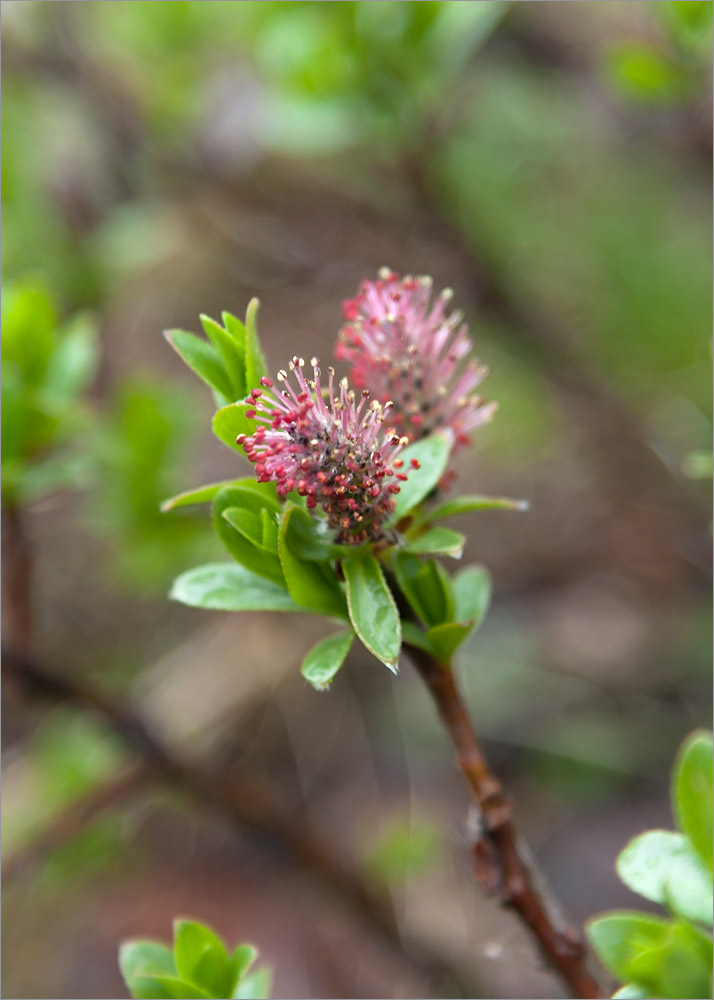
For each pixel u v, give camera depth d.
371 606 0.21
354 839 0.40
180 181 0.41
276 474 0.20
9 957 0.38
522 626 0.47
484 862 0.22
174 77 0.40
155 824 0.41
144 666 0.43
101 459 0.29
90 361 0.28
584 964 0.22
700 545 0.44
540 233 0.47
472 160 0.42
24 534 0.28
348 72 0.31
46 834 0.29
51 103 0.40
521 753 0.43
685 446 0.42
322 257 0.42
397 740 0.44
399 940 0.30
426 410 0.22
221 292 0.47
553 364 0.40
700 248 0.46
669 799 0.41
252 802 0.29
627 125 0.40
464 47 0.31
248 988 0.21
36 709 0.32
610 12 0.40
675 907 0.20
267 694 0.44
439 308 0.23
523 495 0.49
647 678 0.44
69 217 0.38
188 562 0.31
